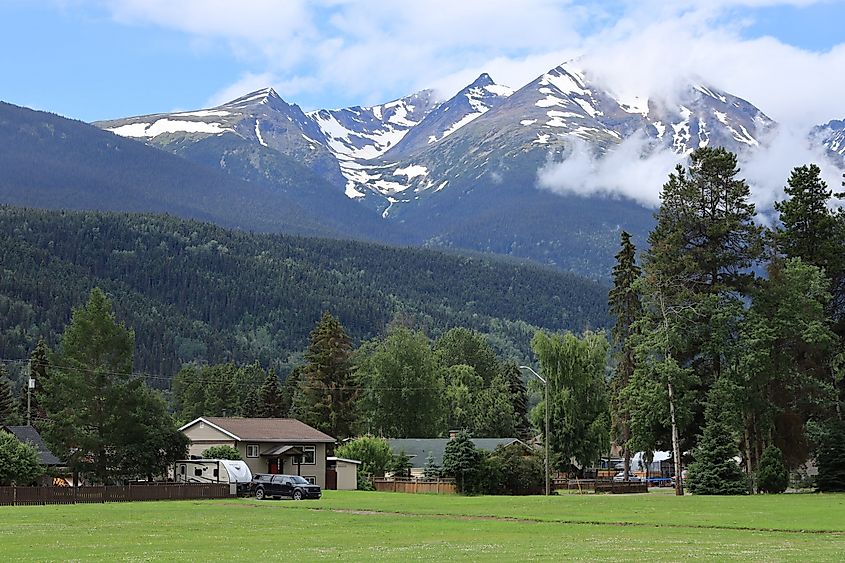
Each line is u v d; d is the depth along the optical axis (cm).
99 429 7994
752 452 8125
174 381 18075
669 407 7725
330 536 4012
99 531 4241
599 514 5441
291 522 4841
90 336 8094
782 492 7638
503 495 8575
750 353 7594
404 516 5362
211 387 16725
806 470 8719
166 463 8269
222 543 3681
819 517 5003
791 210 8719
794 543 3675
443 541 3781
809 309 7881
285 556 3195
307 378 11919
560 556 3172
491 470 8688
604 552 3312
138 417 8050
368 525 4672
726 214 8238
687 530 4369
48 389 7994
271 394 14838
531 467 8831
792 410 7981
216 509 5972
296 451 9388
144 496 7150
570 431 10150
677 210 8306
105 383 8050
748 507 5841
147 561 3033
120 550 3397
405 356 13338
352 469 9794
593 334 10669
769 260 8250
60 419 7869
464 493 8688
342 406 11731
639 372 7925
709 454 7588
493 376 17962
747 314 7812
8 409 12375
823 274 7956
